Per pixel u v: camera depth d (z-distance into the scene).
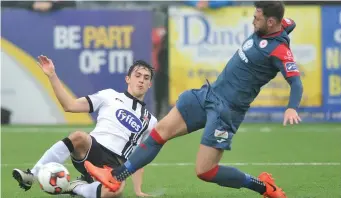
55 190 22.08
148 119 24.48
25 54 50.12
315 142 41.44
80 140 23.17
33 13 50.06
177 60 50.72
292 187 27.05
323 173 30.55
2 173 30.73
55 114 50.53
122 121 24.02
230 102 21.12
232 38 50.69
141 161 21.30
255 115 51.44
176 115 21.39
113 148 23.69
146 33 50.69
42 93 50.38
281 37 21.06
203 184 27.83
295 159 34.91
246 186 22.12
